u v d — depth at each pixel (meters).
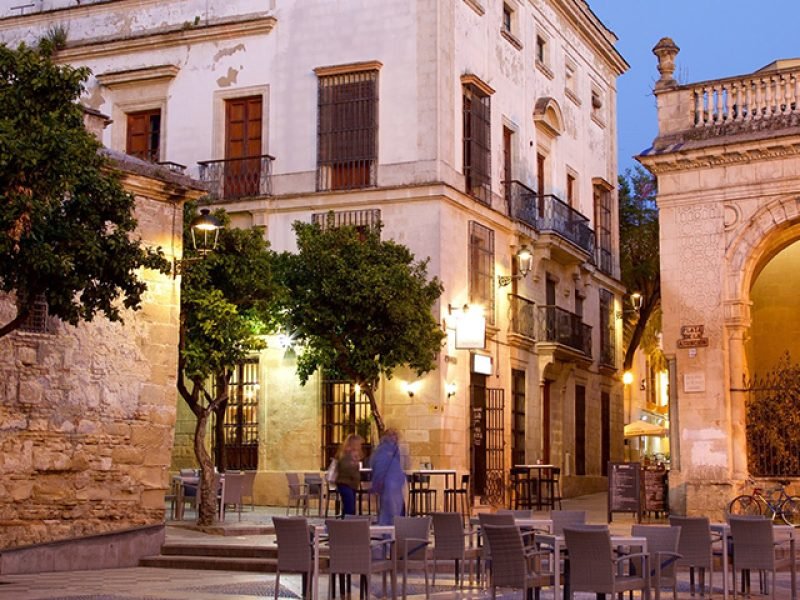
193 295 19.78
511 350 30.28
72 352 16.33
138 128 30.38
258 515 23.58
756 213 20.62
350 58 28.02
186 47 29.73
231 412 27.84
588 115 37.88
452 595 13.51
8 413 15.45
